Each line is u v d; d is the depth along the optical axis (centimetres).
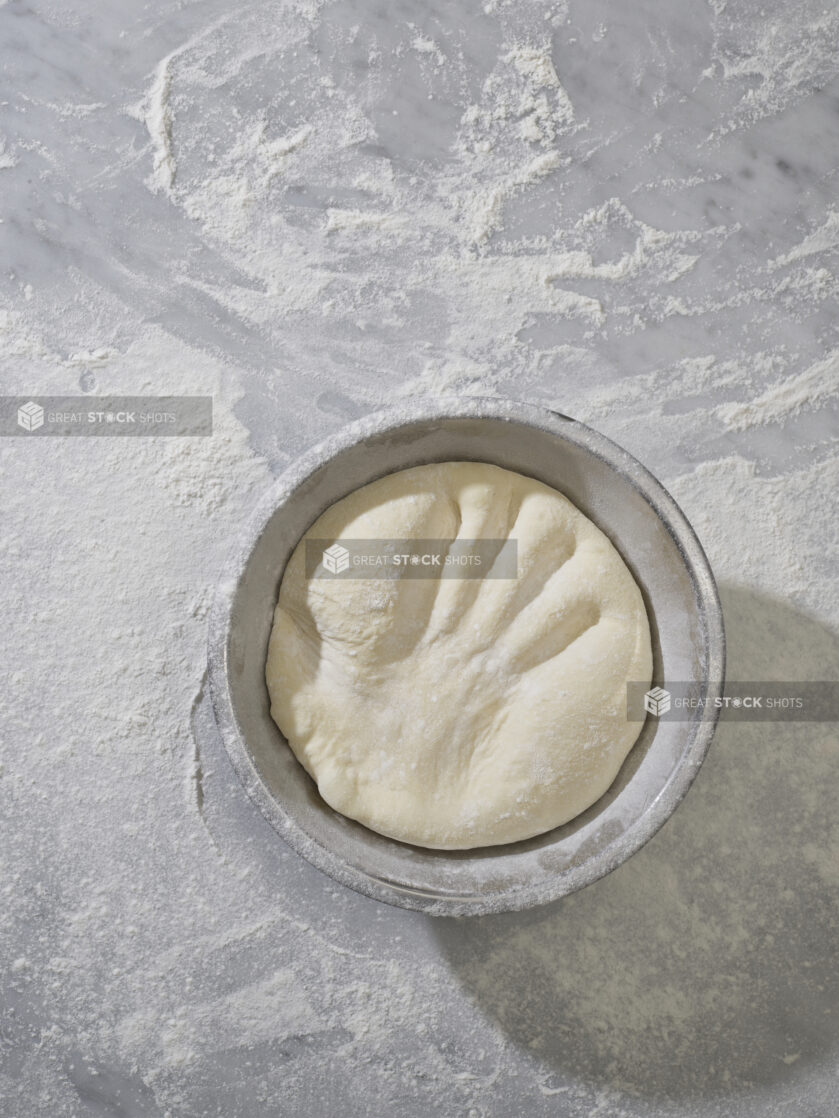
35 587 56
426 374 57
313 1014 55
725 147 58
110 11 57
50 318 56
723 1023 55
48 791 55
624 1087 55
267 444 56
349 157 57
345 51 57
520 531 50
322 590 49
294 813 46
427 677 50
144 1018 55
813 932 56
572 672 49
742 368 58
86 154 57
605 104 57
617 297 57
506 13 57
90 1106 55
